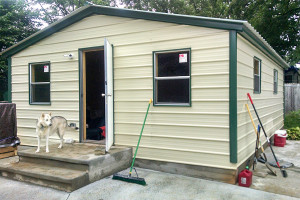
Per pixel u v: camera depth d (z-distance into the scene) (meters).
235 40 4.11
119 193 3.75
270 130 7.52
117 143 5.29
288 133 8.61
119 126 5.26
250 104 5.12
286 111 14.20
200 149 4.42
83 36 5.69
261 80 6.23
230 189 3.89
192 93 4.50
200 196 3.63
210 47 4.32
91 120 7.21
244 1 17.67
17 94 6.77
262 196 3.62
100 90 8.01
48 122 4.64
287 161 5.64
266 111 6.91
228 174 4.16
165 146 4.76
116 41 5.29
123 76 5.21
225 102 4.20
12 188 4.03
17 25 13.49
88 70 7.78
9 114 5.80
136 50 5.07
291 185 4.08
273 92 8.08
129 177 4.19
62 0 18.70
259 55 6.03
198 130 4.45
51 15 18.69
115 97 5.30
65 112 5.92
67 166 4.33
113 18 5.32
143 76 4.99
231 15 18.55
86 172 4.10
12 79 6.85
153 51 4.87
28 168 4.41
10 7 13.56
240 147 4.43
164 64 4.86
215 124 4.29
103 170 4.39
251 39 4.84
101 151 4.51
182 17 4.48
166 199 3.54
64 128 5.18
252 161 5.29
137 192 3.78
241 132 4.50
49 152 4.75
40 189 3.96
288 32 16.34
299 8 15.20
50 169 4.32
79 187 3.93
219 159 4.25
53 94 6.11
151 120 4.90
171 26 4.70
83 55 5.79
